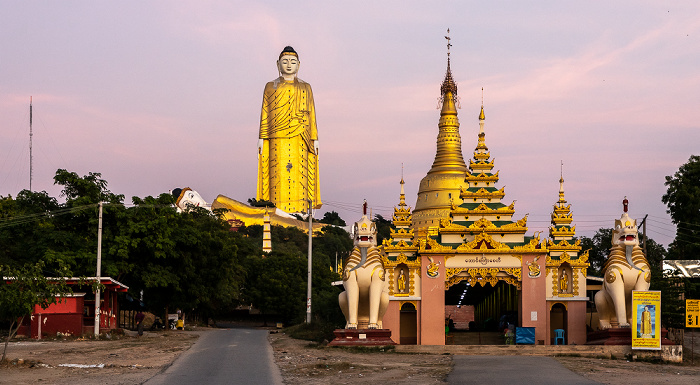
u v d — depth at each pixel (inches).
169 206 2640.3
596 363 1604.3
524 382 1232.2
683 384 1253.1
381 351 1835.6
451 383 1223.5
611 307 1972.2
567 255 2066.9
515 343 1999.3
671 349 1715.1
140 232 2479.1
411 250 2086.6
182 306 2802.7
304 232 7308.1
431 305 2017.7
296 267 4370.1
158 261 2578.7
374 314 1915.6
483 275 2021.4
